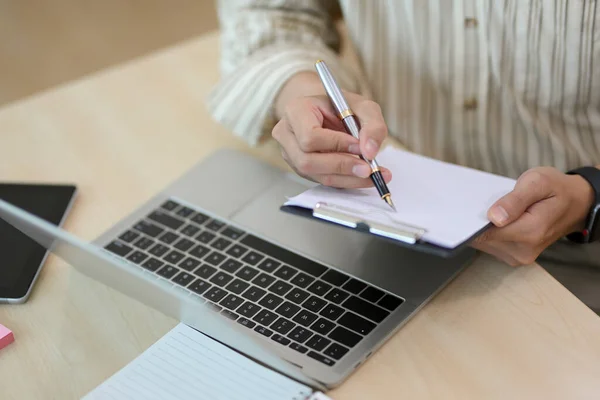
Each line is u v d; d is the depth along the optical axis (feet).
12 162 3.30
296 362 2.19
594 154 3.37
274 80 3.13
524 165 3.45
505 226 2.37
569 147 3.36
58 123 3.53
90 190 3.10
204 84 3.73
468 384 2.13
